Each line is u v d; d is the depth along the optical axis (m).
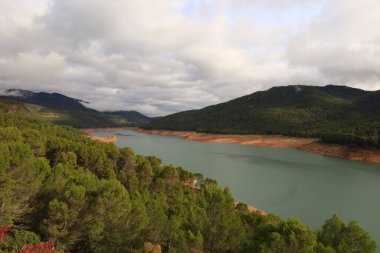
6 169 25.78
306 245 21.69
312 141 186.38
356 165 122.25
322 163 126.25
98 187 29.72
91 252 27.59
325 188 83.88
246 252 23.22
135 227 28.78
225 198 31.42
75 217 25.98
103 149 62.66
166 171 62.56
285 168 113.75
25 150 27.70
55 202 25.31
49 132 89.44
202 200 32.66
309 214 63.47
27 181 27.02
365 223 58.53
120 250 27.66
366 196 76.31
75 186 27.56
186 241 27.16
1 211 23.78
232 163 125.06
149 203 31.88
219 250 27.97
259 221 31.33
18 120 102.00
